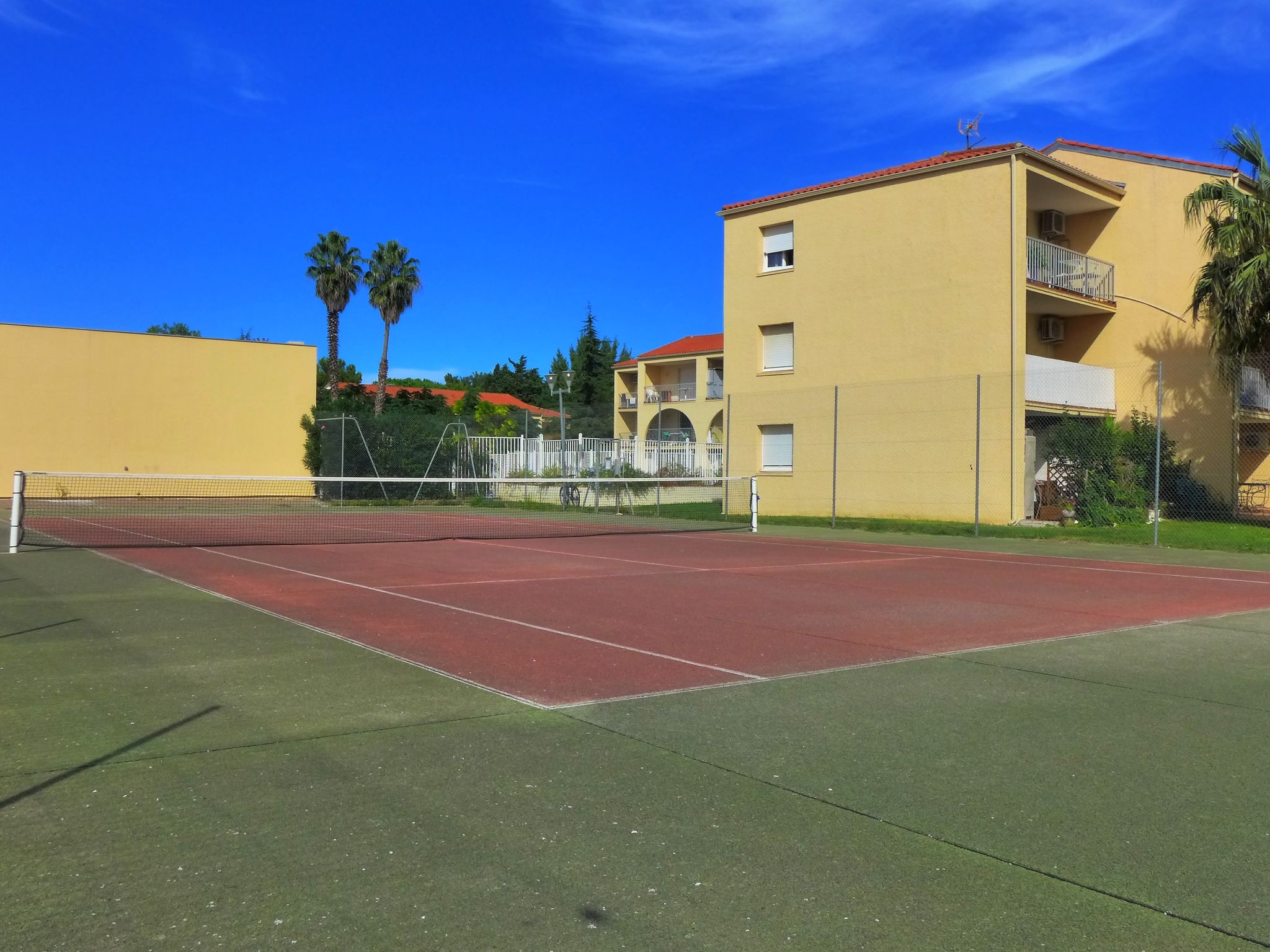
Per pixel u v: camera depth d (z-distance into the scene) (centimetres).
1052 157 2438
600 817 412
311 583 1151
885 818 415
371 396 6512
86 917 317
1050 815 420
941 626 900
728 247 2792
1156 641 837
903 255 2409
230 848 374
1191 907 336
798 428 2608
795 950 304
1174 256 2511
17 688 618
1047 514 2216
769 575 1308
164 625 848
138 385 3334
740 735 534
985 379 2245
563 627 866
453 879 350
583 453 3058
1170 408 2500
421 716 565
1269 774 477
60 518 2369
